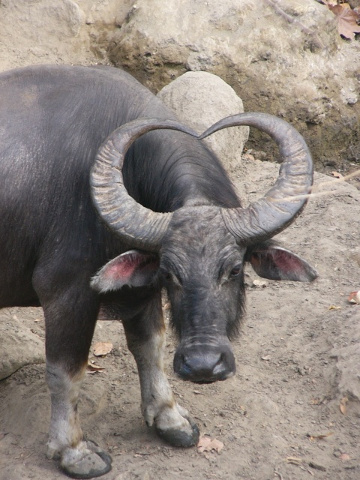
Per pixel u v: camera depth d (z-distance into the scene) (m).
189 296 14.38
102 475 17.16
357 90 36.19
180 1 34.72
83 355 17.09
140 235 14.77
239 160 31.86
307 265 15.69
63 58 34.28
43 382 20.34
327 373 20.45
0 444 18.20
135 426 18.97
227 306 14.78
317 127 35.38
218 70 33.75
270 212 14.80
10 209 16.70
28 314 24.22
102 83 17.14
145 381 18.73
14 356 20.95
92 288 15.28
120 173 15.14
